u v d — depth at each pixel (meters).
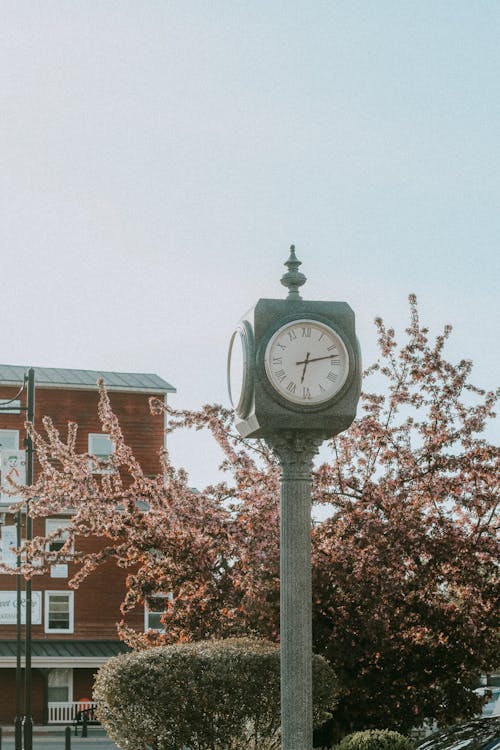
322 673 14.38
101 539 49.25
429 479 17.39
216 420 17.92
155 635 18.38
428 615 16.45
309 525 11.06
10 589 48.41
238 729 13.95
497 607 16.80
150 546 17.52
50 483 18.50
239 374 11.52
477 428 17.55
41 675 47.28
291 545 10.97
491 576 17.25
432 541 16.50
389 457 17.48
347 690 16.03
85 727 40.56
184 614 17.50
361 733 12.55
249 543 16.48
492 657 16.98
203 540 17.22
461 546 16.62
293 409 11.07
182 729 13.91
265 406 11.04
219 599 16.95
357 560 16.25
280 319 11.24
